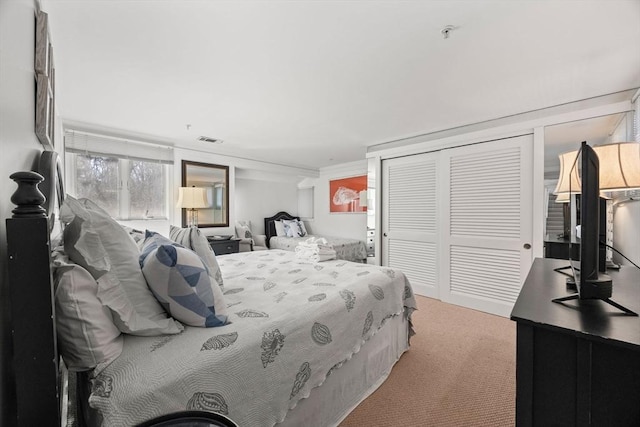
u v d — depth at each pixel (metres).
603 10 1.48
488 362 2.15
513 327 2.81
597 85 2.37
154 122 3.31
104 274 0.99
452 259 3.54
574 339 0.89
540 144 2.90
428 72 2.16
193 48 1.83
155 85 2.35
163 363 0.92
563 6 1.46
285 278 2.00
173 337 1.07
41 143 1.26
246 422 1.03
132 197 3.81
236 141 4.20
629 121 2.46
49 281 0.70
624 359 0.82
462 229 3.46
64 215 1.01
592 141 2.63
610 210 2.53
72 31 1.63
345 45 1.81
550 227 2.85
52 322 0.70
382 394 1.79
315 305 1.49
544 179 2.88
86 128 3.42
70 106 2.80
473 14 1.53
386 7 1.48
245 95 2.56
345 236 6.32
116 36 1.69
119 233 1.12
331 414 1.50
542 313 0.98
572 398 0.90
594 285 1.05
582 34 1.69
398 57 1.95
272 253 3.07
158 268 1.08
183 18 1.54
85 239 0.99
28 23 0.97
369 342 1.82
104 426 0.75
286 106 2.83
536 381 0.95
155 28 1.62
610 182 1.36
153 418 0.76
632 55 1.92
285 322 1.28
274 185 6.69
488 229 3.25
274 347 1.17
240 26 1.62
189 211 4.39
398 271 2.28
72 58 1.93
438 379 1.94
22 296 0.68
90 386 0.85
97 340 0.89
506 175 3.12
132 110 2.92
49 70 1.32
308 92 2.50
